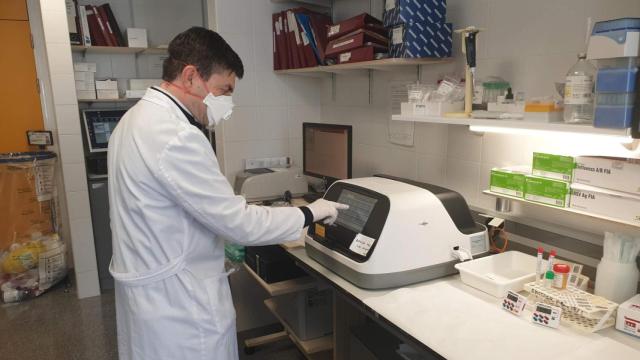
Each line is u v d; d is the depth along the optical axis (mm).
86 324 3080
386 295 1512
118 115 3826
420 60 2043
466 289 1552
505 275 1605
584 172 1432
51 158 3600
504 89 1769
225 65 1429
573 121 1369
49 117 3865
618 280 1354
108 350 2758
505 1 1857
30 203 3541
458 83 1898
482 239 1716
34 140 3754
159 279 1373
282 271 2211
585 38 1581
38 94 3812
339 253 1664
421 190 1711
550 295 1354
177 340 1399
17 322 3117
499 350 1171
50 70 3174
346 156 2469
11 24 3676
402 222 1562
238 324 2871
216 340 1441
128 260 1391
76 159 3334
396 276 1552
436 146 2285
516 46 1830
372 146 2783
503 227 1858
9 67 3715
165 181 1290
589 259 1620
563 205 1487
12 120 3781
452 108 1818
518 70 1833
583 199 1433
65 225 3990
